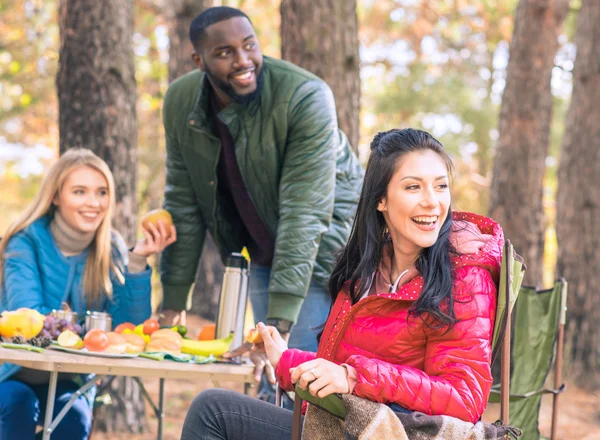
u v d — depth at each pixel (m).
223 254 3.85
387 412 1.90
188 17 9.09
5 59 13.45
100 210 3.53
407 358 2.11
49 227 3.55
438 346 2.04
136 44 13.66
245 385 3.23
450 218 2.19
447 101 16.20
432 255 2.10
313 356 2.35
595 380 7.75
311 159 3.39
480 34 16.45
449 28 16.19
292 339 3.58
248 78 3.30
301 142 3.40
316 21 5.02
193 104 3.54
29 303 3.32
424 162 2.15
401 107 16.22
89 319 3.17
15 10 12.98
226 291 3.23
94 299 3.55
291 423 2.28
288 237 3.35
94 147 4.96
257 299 3.82
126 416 5.19
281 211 3.42
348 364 1.98
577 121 8.16
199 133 3.55
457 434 1.91
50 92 13.55
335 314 2.34
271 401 3.58
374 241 2.26
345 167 3.71
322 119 3.41
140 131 13.52
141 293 3.58
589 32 8.14
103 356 2.81
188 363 2.88
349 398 1.92
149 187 12.44
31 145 15.72
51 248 3.51
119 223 5.02
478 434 1.92
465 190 17.69
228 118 3.42
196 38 3.31
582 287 7.95
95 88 4.97
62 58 5.03
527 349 3.12
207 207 3.72
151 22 13.12
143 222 3.64
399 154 2.17
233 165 3.57
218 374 2.93
